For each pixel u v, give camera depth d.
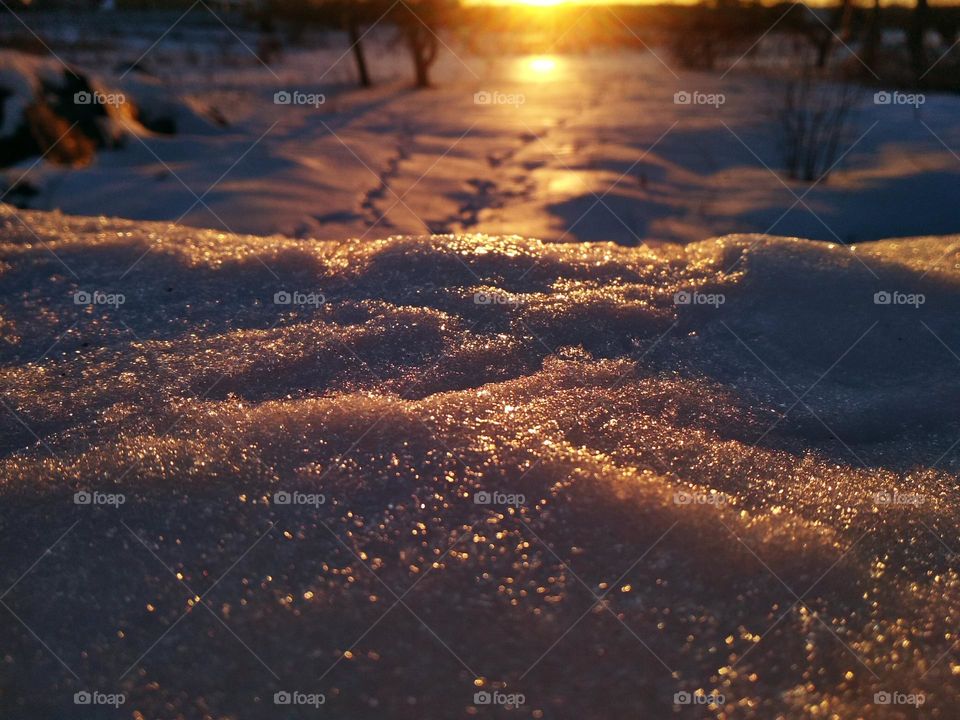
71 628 0.99
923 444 1.50
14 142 6.11
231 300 1.98
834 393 1.65
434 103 11.41
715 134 8.31
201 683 0.93
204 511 1.16
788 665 0.95
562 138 8.38
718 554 1.10
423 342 1.73
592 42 23.23
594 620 0.99
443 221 5.20
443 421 1.36
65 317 1.90
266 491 1.20
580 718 0.88
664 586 1.04
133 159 6.76
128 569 1.07
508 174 6.63
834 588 1.07
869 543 1.19
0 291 2.04
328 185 6.00
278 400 1.51
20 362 1.70
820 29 14.87
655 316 1.90
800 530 1.18
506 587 1.03
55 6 25.12
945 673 0.97
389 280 2.02
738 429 1.49
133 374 1.62
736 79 13.20
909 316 1.93
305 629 0.98
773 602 1.04
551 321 1.83
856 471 1.39
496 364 1.66
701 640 0.98
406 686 0.91
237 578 1.05
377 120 9.71
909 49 11.57
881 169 6.66
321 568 1.06
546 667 0.94
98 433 1.40
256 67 16.47
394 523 1.13
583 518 1.14
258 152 7.05
